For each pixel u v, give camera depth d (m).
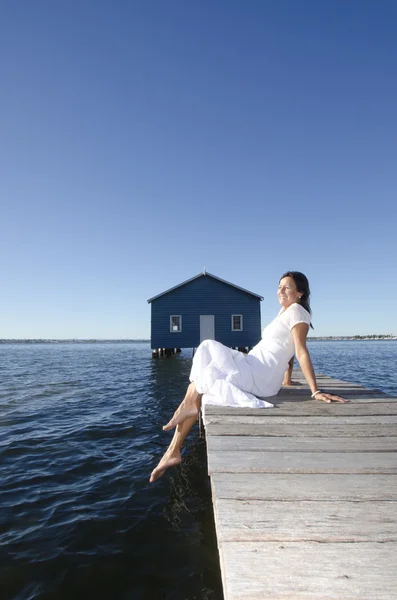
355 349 61.75
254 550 1.30
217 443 2.31
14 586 2.63
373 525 1.46
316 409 3.04
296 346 3.31
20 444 6.12
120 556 3.00
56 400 10.60
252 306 23.17
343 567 1.22
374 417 2.83
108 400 10.59
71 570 2.80
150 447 5.99
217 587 2.64
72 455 5.56
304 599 1.09
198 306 23.00
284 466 1.98
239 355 3.30
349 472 1.93
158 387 13.35
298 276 3.40
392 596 1.10
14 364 26.86
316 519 1.50
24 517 3.61
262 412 2.94
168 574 2.79
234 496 1.68
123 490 4.27
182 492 4.23
